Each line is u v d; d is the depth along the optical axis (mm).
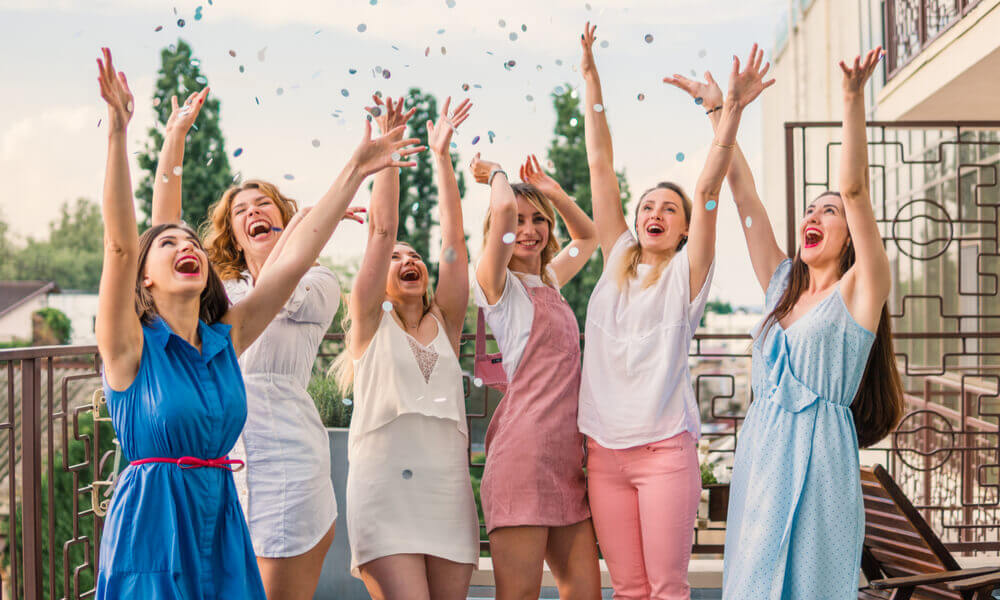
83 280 47312
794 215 3947
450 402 2580
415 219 14789
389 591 2439
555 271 3012
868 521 2812
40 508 3012
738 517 2473
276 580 2436
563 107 14109
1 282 40719
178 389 1964
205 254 2092
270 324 2502
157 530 1919
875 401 2568
